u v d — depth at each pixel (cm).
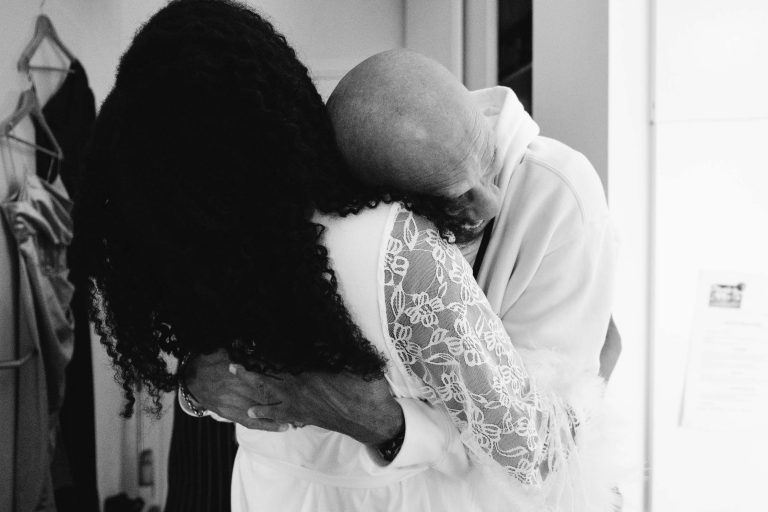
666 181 141
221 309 59
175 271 59
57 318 213
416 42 243
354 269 61
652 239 143
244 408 73
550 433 73
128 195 58
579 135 142
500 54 195
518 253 85
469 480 79
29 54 211
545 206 82
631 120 139
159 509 257
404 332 63
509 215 84
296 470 86
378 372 65
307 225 58
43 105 220
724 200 141
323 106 61
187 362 74
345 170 61
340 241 61
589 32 138
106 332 75
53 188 214
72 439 220
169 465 166
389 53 60
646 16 139
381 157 58
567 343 85
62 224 215
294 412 72
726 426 144
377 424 72
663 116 139
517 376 69
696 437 145
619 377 146
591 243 83
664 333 145
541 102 150
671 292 143
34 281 206
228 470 157
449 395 67
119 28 247
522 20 177
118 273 66
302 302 59
